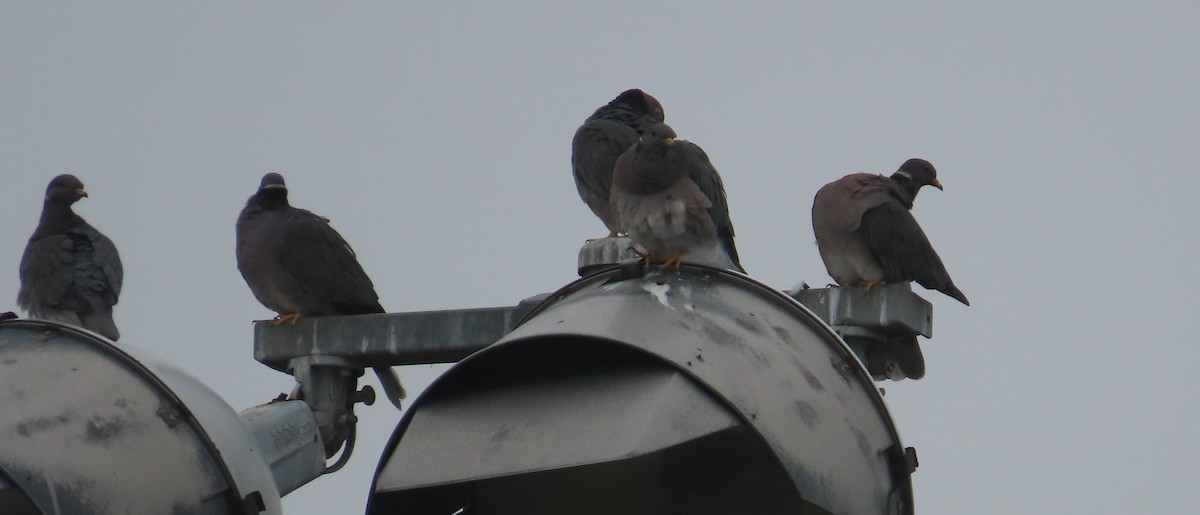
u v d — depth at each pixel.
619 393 6.07
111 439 6.48
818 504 5.80
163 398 6.83
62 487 6.14
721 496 7.52
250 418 8.25
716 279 7.12
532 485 7.70
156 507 6.38
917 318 9.20
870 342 9.20
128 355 6.93
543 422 6.08
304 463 8.50
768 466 7.48
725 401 5.89
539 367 6.45
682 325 6.39
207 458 6.70
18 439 6.24
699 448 7.60
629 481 7.60
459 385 6.46
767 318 6.80
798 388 6.29
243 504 6.68
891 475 6.51
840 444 6.17
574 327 6.24
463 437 6.19
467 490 7.69
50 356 6.96
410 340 9.29
